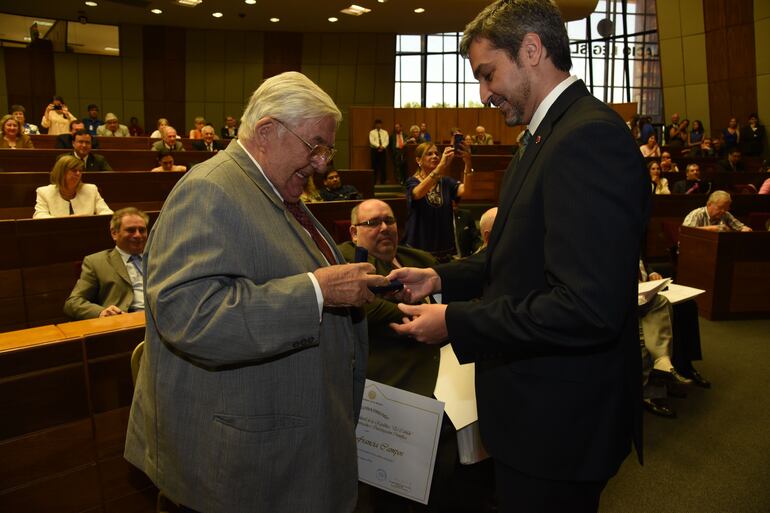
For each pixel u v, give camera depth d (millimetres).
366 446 1734
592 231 930
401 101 15172
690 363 3340
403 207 5145
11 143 6336
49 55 13008
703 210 4961
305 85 1153
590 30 14406
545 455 1066
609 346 1070
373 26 13789
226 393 1079
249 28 14102
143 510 1860
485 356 1087
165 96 14078
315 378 1126
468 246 3924
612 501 2180
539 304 962
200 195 1041
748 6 11492
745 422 2855
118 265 2799
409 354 1958
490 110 12922
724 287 4602
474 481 1981
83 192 4359
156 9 12492
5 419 1592
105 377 1751
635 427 1129
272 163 1164
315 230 1353
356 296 1066
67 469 1708
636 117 10930
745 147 11219
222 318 970
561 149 995
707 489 2256
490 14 1130
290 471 1105
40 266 3744
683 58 12695
